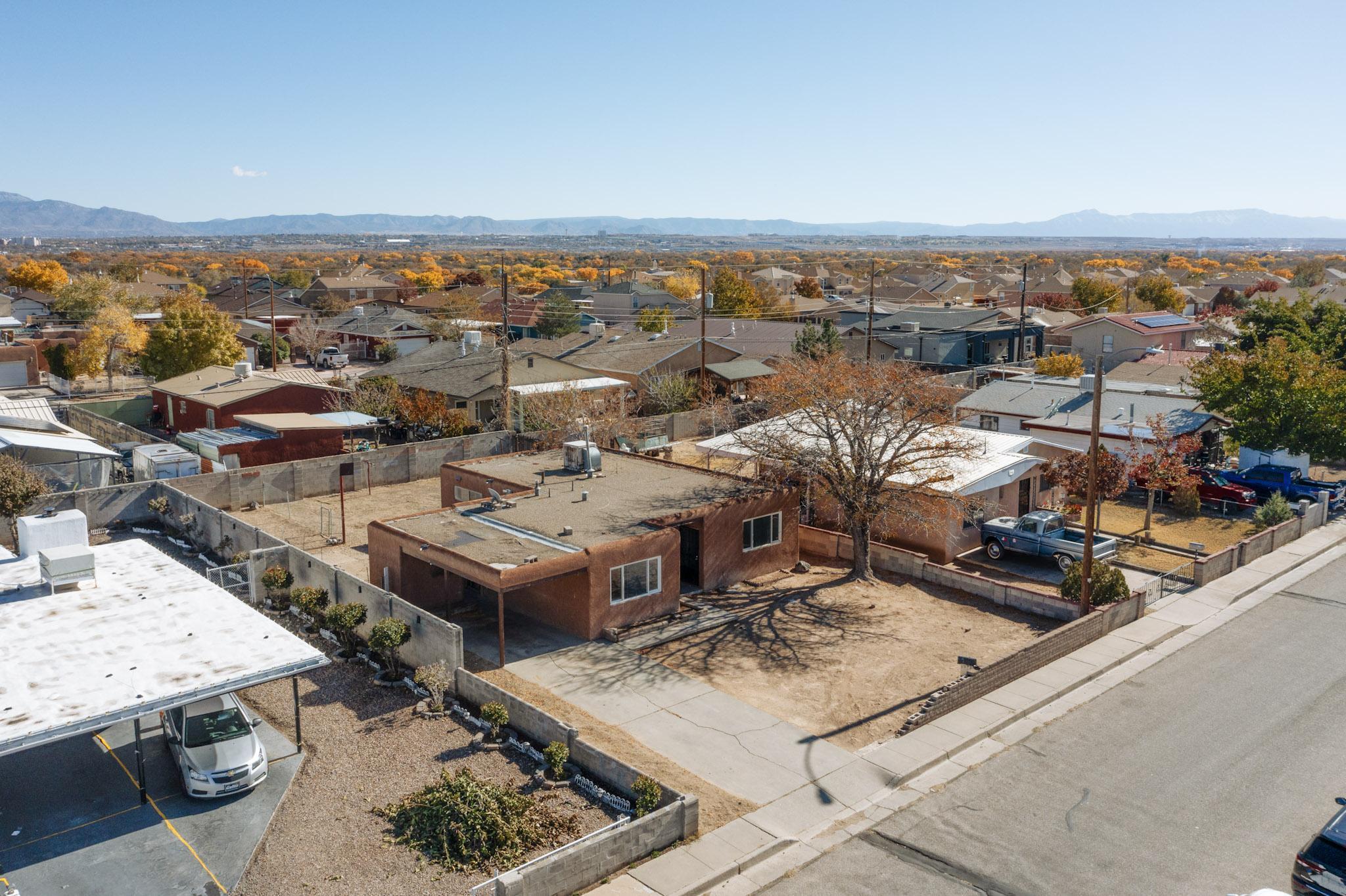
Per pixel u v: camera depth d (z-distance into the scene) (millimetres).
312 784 17688
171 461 39531
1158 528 36406
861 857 15727
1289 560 32969
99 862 15320
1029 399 47125
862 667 23625
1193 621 27141
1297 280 144625
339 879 14852
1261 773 18438
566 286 146375
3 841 15930
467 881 14820
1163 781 18141
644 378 57469
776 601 28500
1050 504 38125
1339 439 38281
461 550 25156
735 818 16828
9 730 14930
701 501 29875
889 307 95312
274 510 38562
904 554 30969
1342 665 23844
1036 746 19719
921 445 31203
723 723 20547
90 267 181000
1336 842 13961
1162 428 36844
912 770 18516
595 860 14859
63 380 66625
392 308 107062
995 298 111188
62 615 19891
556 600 26078
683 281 121438
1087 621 25203
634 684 22484
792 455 30203
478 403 52969
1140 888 14828
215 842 15891
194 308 67625
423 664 22406
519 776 18016
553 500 30484
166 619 19781
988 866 15430
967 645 25062
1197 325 71688
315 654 18203
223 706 18656
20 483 32781
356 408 51188
